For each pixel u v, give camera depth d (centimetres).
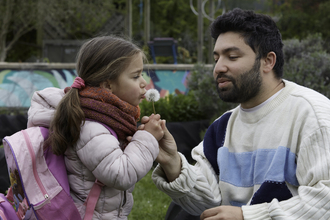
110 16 1566
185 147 573
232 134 213
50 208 163
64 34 1571
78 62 187
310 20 1788
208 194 206
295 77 529
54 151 163
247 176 199
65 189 166
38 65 815
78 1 1525
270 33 192
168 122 596
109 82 178
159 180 207
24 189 163
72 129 163
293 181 179
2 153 385
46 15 1545
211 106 604
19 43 1908
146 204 393
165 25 2372
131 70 179
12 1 1582
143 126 181
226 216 170
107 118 170
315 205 157
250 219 166
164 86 831
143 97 187
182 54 1378
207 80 605
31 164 163
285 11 1870
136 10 2334
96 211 171
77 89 174
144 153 170
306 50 595
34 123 176
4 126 607
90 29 1582
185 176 199
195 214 223
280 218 159
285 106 192
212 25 201
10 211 172
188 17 2462
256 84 192
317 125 171
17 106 749
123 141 183
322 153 165
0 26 1683
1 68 795
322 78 524
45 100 180
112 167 161
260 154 191
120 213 179
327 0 1803
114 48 177
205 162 224
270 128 192
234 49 189
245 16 191
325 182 158
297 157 181
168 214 277
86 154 164
